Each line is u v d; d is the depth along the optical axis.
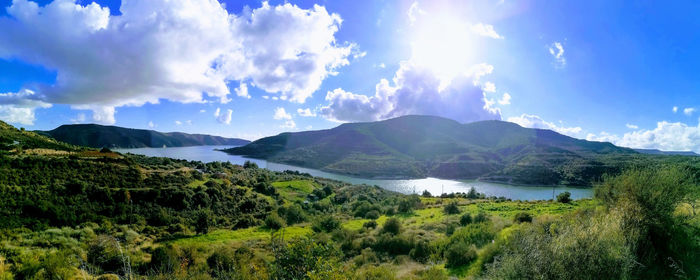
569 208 33.66
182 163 76.94
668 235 8.30
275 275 5.37
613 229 7.73
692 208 9.38
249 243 23.95
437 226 26.14
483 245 14.84
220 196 49.19
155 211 37.16
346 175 170.00
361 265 16.28
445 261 13.95
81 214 30.27
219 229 37.56
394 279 10.66
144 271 12.56
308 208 55.81
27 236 20.77
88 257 8.41
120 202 35.78
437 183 142.88
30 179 32.69
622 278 5.93
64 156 46.25
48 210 27.56
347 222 37.56
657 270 7.51
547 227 9.48
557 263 5.75
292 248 5.56
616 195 9.91
